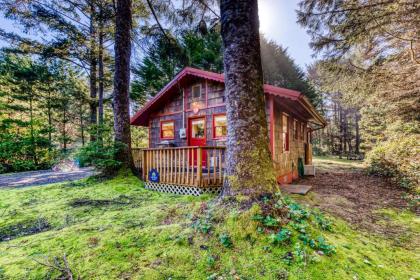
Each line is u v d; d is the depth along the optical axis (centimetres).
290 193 604
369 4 617
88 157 660
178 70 1434
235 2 323
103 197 520
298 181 888
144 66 1444
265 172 304
